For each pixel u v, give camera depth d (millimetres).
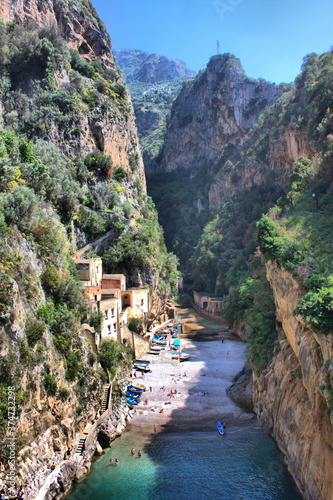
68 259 59250
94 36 115125
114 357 54156
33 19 93062
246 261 106125
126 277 79062
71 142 82688
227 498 36156
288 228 54062
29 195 46281
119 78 117062
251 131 160625
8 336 34875
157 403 54125
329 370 29266
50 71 85938
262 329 56062
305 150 91562
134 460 42000
